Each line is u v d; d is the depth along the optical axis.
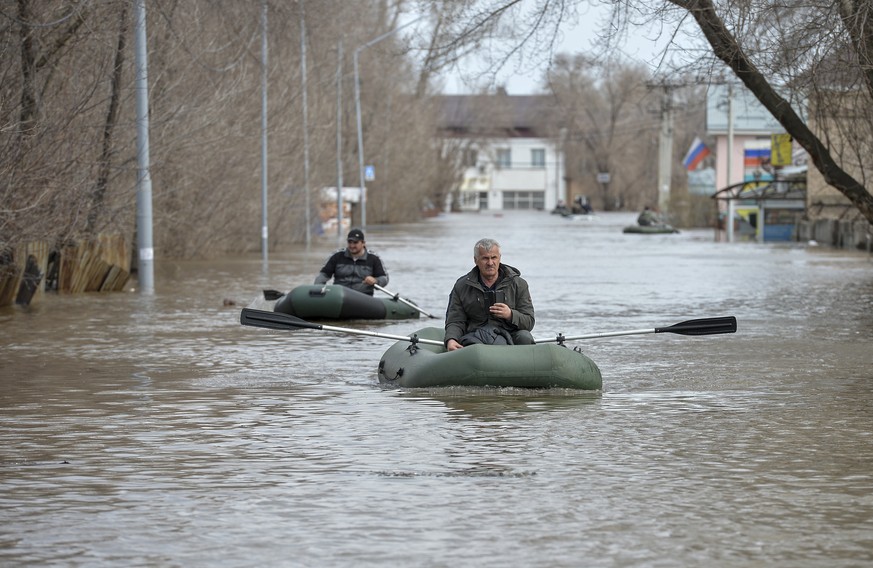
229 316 42.03
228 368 28.86
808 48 38.91
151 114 53.50
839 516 15.11
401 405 23.22
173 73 57.91
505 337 25.94
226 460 18.39
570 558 13.39
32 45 41.47
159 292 52.69
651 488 16.55
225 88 64.12
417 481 16.98
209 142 61.12
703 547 13.80
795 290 54.03
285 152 87.62
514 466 17.91
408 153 178.25
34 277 45.78
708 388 25.52
